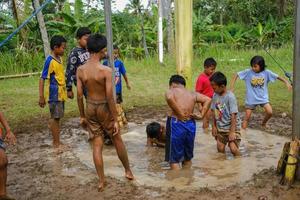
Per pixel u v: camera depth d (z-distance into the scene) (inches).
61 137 228.1
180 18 232.1
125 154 162.7
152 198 147.0
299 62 151.9
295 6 151.8
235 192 149.3
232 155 191.8
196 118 177.6
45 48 450.3
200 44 623.2
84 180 166.1
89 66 156.6
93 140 158.9
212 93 234.7
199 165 179.8
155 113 275.7
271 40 716.7
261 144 206.7
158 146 208.4
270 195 146.3
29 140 224.4
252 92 231.6
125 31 676.7
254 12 871.7
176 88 178.7
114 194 151.7
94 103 155.9
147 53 620.1
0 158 142.5
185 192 150.9
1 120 147.2
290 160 152.3
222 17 924.6
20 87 390.6
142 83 387.2
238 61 507.2
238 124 192.4
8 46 537.6
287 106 281.1
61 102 204.7
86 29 204.4
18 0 523.2
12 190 159.5
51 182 165.2
